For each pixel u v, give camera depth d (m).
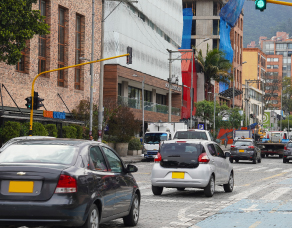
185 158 18.45
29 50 43.62
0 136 35.88
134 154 55.03
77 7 52.06
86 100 49.81
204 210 14.99
